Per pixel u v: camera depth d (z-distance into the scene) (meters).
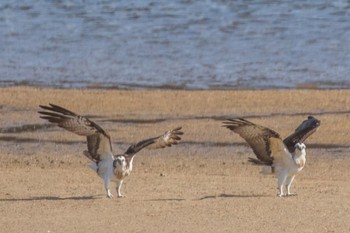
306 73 31.27
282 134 23.23
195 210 15.97
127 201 16.59
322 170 20.27
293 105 26.09
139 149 16.50
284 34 38.09
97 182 18.55
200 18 42.28
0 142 22.95
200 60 33.72
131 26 40.91
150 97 27.09
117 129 23.94
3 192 17.53
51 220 15.39
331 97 26.86
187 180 18.88
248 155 21.64
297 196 16.95
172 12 43.91
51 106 17.03
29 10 45.56
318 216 15.59
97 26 41.19
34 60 34.28
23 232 14.77
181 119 24.80
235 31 39.03
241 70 31.91
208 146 22.34
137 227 14.98
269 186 18.19
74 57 34.69
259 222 15.24
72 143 22.83
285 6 44.03
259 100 26.64
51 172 19.73
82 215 15.66
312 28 39.12
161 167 20.56
